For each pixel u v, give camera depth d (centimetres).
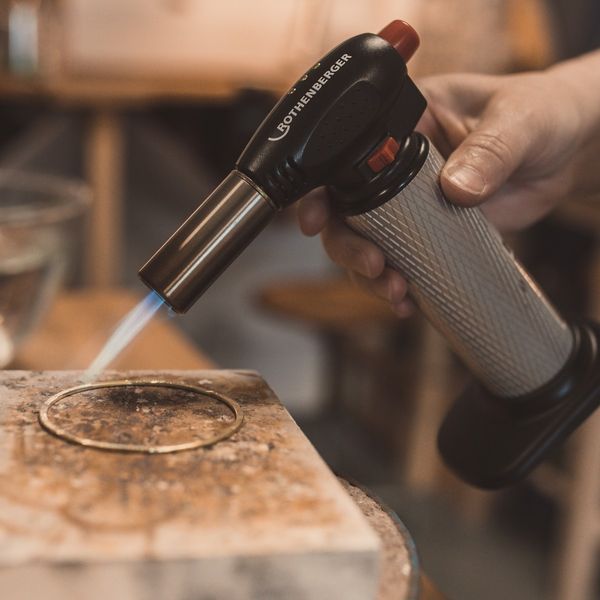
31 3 157
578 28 176
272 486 38
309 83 48
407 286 56
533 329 56
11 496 36
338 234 62
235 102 161
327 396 229
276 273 217
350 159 48
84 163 177
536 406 57
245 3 173
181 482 38
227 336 218
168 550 33
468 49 160
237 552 33
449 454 61
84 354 90
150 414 45
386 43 48
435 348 183
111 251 157
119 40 168
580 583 146
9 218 78
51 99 147
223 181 47
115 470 39
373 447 211
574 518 145
